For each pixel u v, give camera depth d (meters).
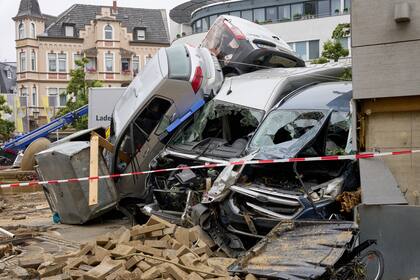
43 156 10.75
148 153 10.60
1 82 61.75
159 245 6.83
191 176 8.59
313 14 33.03
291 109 8.47
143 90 10.63
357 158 6.60
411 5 6.34
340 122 7.95
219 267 6.23
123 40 49.44
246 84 10.33
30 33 48.28
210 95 10.55
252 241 7.24
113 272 5.96
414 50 6.36
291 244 6.06
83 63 36.62
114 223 11.29
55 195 10.91
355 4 6.61
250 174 7.63
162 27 51.56
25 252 8.09
